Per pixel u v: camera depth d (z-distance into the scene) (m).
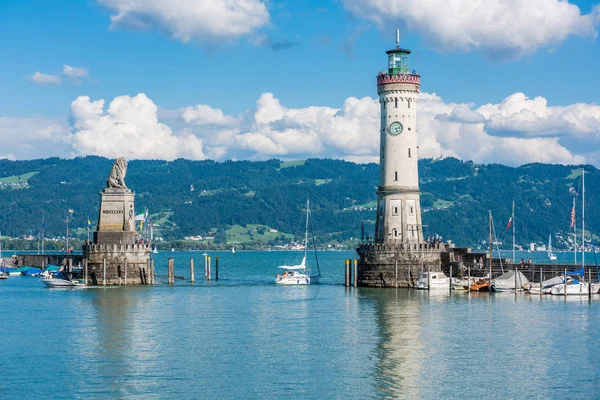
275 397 86.69
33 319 137.12
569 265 179.12
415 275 182.50
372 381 92.94
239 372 97.00
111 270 194.12
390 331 123.38
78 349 110.06
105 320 135.88
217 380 93.31
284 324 130.88
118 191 194.50
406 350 109.06
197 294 178.88
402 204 184.50
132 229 196.00
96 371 97.62
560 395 87.69
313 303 159.50
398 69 186.75
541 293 167.88
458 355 105.94
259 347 111.25
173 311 147.62
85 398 86.50
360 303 158.12
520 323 130.12
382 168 186.50
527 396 87.19
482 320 133.50
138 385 91.38
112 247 193.12
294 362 102.00
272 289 193.75
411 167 185.12
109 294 177.00
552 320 133.12
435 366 100.00
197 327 128.25
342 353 107.25
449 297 165.75
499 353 107.12
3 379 93.94
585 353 107.00
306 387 90.44
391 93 184.50
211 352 108.06
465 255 186.38
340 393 88.25
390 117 185.38
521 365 100.31
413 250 182.12
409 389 89.69
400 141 184.75
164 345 112.88
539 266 179.38
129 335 120.75
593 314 139.75
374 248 184.75
